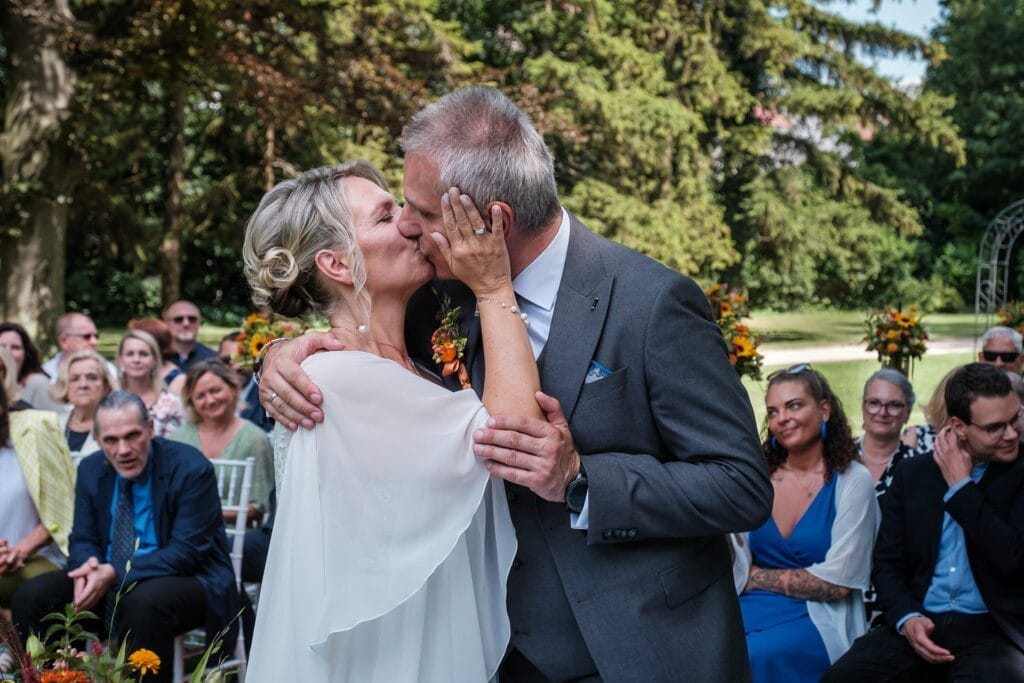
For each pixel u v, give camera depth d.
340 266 2.12
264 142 21.30
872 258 25.64
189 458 4.16
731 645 2.15
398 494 2.00
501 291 2.06
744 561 3.74
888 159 31.06
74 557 4.09
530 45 22.59
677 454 2.10
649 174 22.97
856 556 3.68
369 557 1.98
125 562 4.07
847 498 3.72
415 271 2.14
